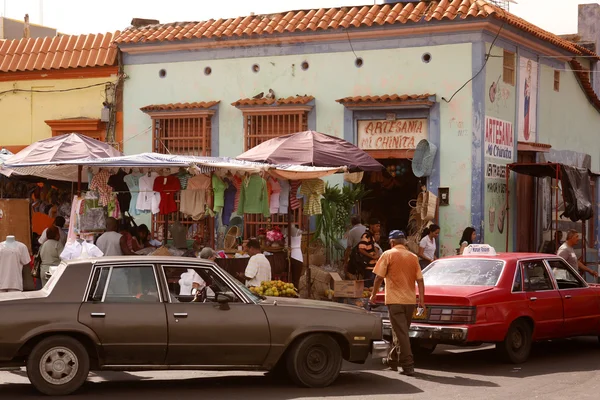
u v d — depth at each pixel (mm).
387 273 12281
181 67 22891
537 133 23500
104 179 17078
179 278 10875
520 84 22266
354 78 21109
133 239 18062
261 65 22078
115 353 10422
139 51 23234
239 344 10812
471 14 19688
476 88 19953
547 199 23875
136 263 10734
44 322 10180
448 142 20188
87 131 23703
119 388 10969
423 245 19125
